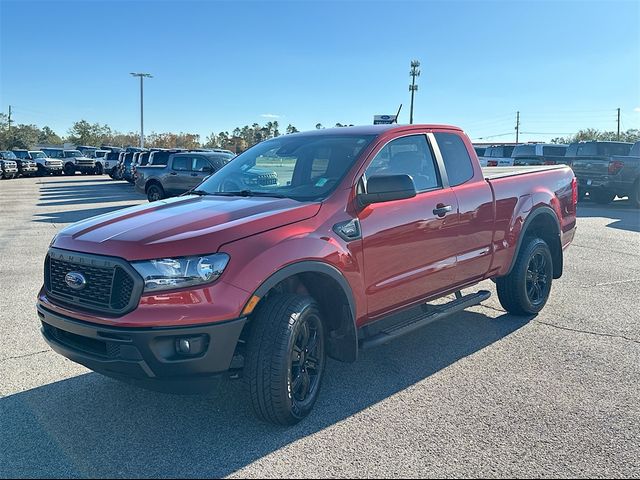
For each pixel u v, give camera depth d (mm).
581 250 9758
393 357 4887
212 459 3295
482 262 5266
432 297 4809
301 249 3607
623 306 6355
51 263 3717
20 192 25859
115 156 37906
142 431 3629
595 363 4695
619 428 3611
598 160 17156
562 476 3092
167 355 3221
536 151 23312
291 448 3406
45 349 5105
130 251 3293
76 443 3484
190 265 3248
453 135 5262
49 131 106250
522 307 5844
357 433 3576
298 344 3689
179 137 84750
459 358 4844
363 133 4625
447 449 3373
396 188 3947
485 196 5230
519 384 4289
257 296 3361
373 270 4145
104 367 3336
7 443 3482
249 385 3496
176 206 4145
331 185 4117
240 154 5340
